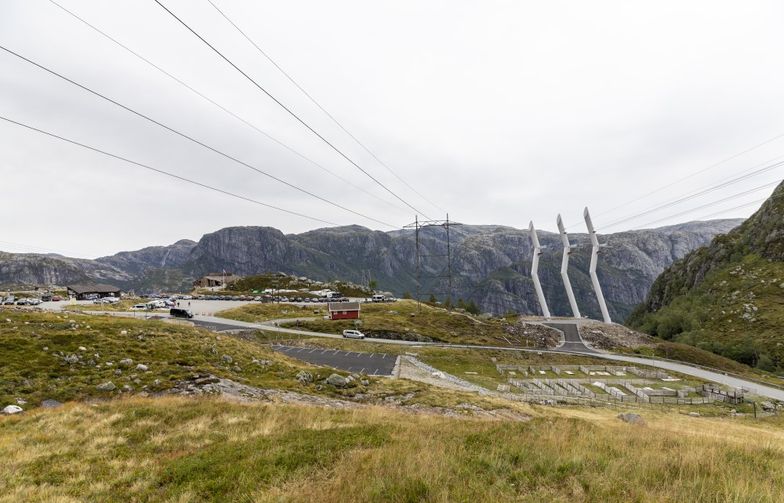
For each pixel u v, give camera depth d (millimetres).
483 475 11461
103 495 13008
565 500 9750
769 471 12094
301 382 40500
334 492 10609
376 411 28078
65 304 132875
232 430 20312
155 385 31859
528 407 42500
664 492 10039
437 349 89938
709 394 70125
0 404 25938
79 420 21766
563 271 197500
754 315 178000
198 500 11836
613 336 138125
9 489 13469
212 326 95438
